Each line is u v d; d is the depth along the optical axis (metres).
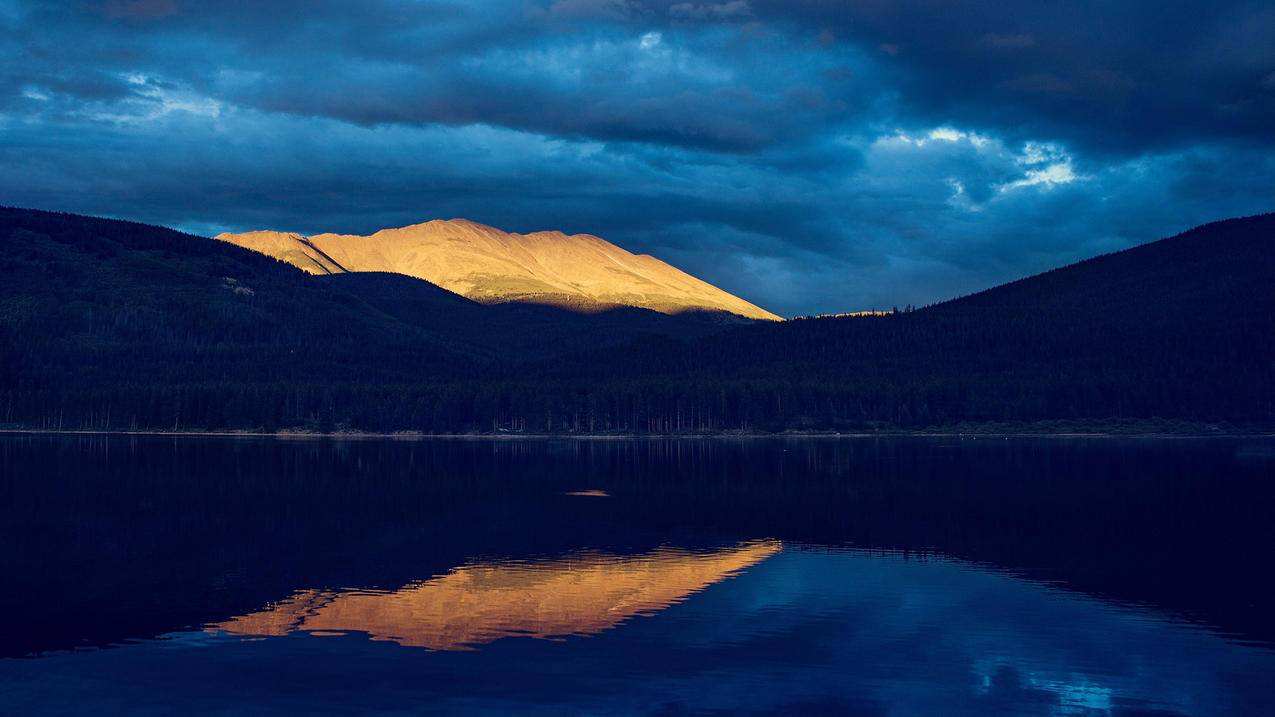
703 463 175.25
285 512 107.38
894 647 53.41
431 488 132.00
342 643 54.03
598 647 53.34
